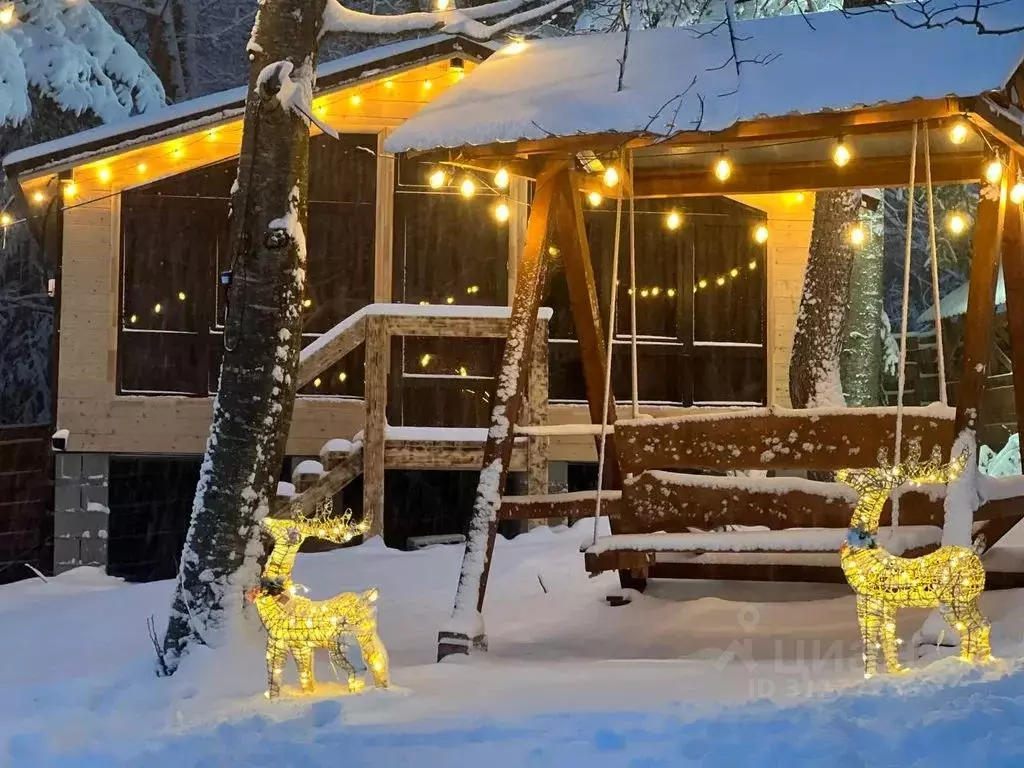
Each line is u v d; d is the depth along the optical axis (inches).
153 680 280.2
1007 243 309.4
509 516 317.7
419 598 385.4
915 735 159.0
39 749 197.0
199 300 569.9
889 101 267.0
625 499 331.9
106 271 561.0
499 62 342.3
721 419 325.7
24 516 601.3
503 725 181.3
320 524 232.5
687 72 299.6
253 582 290.8
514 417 313.6
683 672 246.4
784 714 177.6
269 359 296.4
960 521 273.6
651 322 604.4
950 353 727.7
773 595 358.0
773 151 350.9
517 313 319.0
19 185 553.9
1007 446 625.0
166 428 561.9
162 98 813.2
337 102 574.2
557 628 337.1
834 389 428.5
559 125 292.8
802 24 316.5
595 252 606.2
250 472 293.1
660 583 375.9
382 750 170.1
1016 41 271.4
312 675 232.2
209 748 179.5
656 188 370.0
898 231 927.0
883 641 228.2
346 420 567.5
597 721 180.7
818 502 319.3
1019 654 240.8
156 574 600.7
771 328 599.2
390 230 577.0
